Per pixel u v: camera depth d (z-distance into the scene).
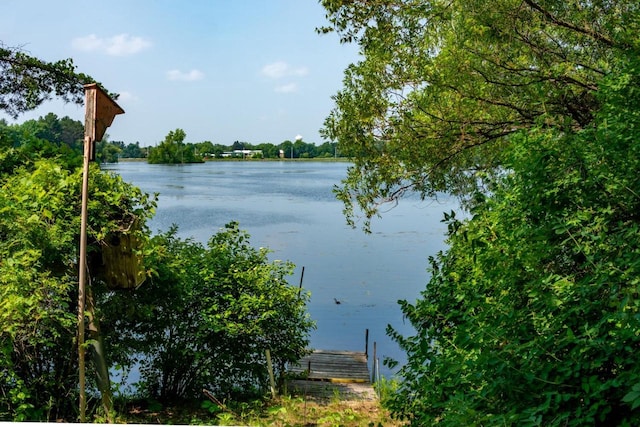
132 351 9.38
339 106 10.63
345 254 31.23
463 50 9.57
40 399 7.54
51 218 7.38
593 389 2.95
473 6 9.18
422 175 10.73
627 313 3.12
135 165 187.12
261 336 10.39
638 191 3.99
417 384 4.86
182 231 37.12
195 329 10.01
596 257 3.76
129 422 7.99
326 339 17.11
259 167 169.00
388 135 10.50
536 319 3.71
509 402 3.28
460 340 3.82
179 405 9.43
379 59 10.03
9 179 8.07
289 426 7.20
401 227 41.75
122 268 7.95
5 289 6.46
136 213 8.11
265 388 10.47
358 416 7.92
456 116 9.98
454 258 5.84
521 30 9.53
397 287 23.84
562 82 9.20
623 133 4.40
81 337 6.97
